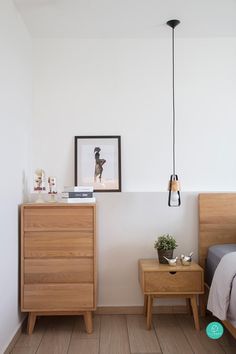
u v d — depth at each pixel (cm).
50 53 328
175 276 273
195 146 328
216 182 328
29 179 313
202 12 283
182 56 329
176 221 316
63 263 269
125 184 327
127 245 315
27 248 268
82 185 324
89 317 269
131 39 329
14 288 259
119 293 313
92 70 329
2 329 229
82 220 270
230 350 239
